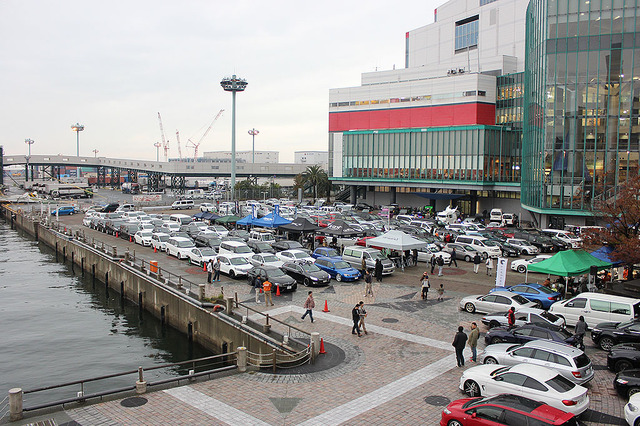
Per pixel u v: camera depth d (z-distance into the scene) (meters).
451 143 89.12
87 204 104.31
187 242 47.22
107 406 16.83
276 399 17.34
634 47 54.72
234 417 15.89
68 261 60.97
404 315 27.95
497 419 13.31
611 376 19.38
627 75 55.28
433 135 91.75
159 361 28.75
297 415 16.02
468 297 28.91
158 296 36.41
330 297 31.89
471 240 48.09
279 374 19.80
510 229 58.41
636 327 21.86
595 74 56.81
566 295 31.12
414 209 92.75
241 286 35.34
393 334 24.66
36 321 36.91
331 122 110.62
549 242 49.69
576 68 57.78
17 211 97.00
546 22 59.47
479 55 109.31
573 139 58.31
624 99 55.56
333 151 110.94
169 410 16.47
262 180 194.75
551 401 14.91
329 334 24.69
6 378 26.19
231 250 42.06
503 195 87.50
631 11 54.75
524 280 37.69
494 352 19.23
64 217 87.19
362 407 16.61
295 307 29.50
